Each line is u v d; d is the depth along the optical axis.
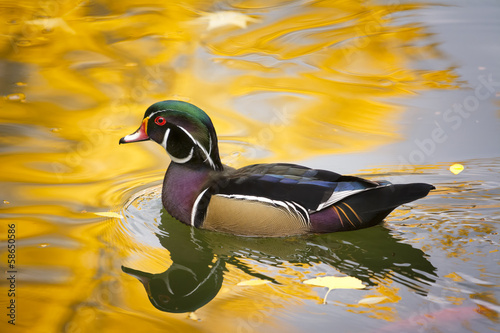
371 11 19.61
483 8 19.41
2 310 7.94
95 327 7.63
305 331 7.43
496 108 13.70
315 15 19.53
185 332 7.55
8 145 12.59
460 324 7.38
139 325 7.70
